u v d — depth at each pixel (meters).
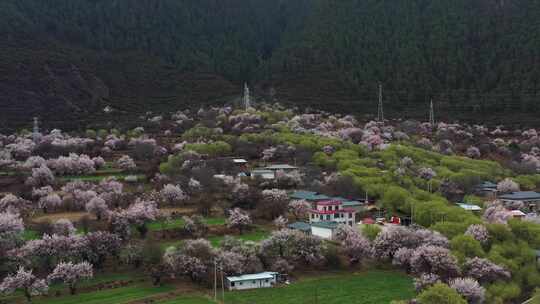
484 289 124.38
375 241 148.38
